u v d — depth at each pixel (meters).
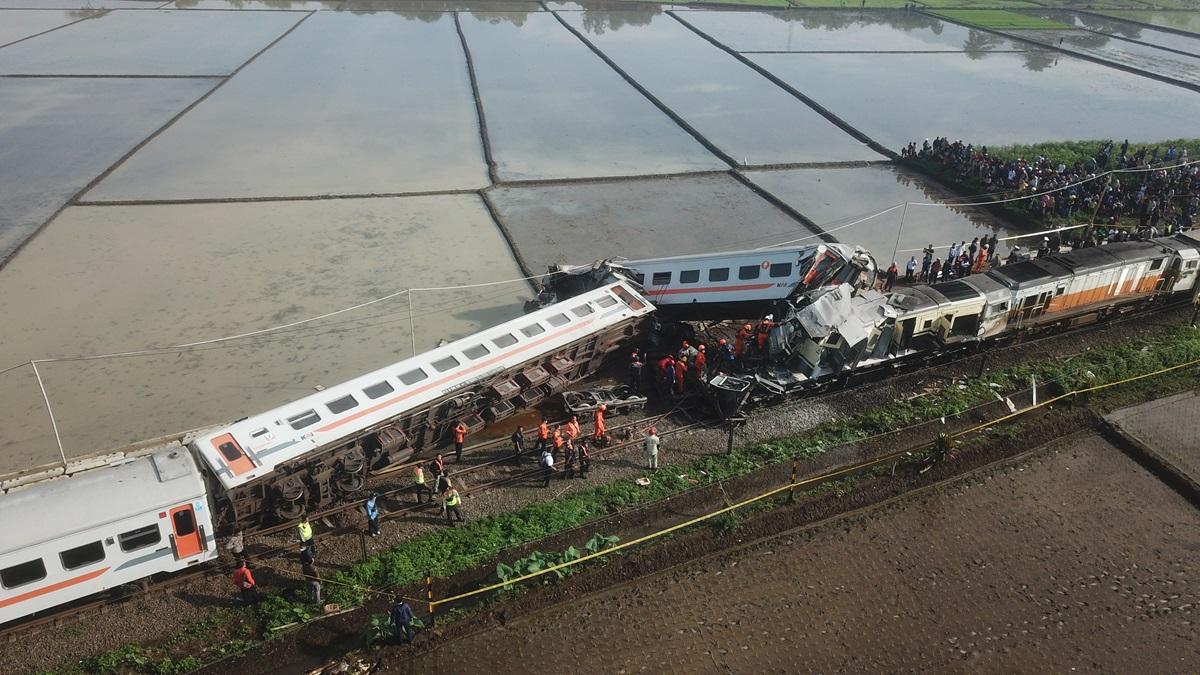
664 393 34.06
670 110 76.94
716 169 62.31
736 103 80.69
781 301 37.03
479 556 25.33
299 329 38.69
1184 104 81.81
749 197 57.00
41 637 22.38
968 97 83.81
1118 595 24.52
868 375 35.22
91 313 39.47
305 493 26.53
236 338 37.75
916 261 47.38
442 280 43.75
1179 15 137.00
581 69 92.38
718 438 31.39
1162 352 36.72
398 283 43.31
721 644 22.72
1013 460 30.39
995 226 52.81
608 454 30.34
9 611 21.69
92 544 22.23
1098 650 22.66
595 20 120.12
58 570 22.00
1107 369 35.56
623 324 34.84
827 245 37.62
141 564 23.20
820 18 127.88
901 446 31.08
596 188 57.81
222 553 25.23
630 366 33.78
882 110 78.75
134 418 31.89
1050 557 25.92
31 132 64.88
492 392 30.73
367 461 28.00
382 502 27.84
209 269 44.16
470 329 38.97
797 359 33.44
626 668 21.97
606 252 47.50
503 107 76.75
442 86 83.25
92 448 29.95
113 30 101.94
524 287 43.28
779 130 72.69
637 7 130.62
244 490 25.16
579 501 27.70
